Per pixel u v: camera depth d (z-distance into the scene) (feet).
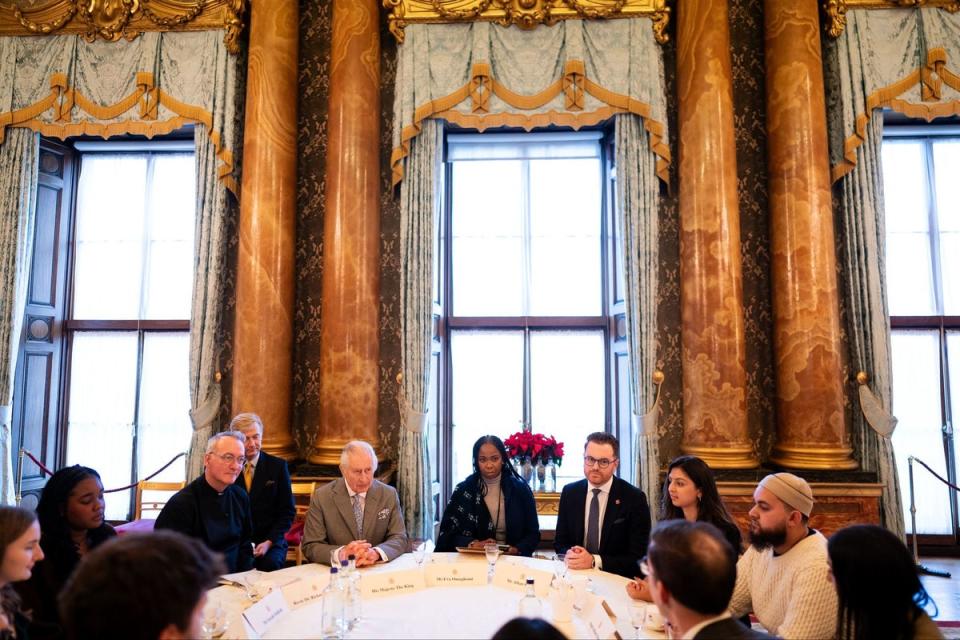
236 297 17.16
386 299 17.69
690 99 16.35
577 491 11.32
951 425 18.97
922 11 16.43
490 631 7.16
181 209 20.38
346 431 16.17
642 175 16.72
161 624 3.60
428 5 17.15
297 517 15.19
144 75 17.26
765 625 7.72
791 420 15.60
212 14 17.51
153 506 18.63
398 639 6.91
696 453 15.64
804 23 16.20
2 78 17.53
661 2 16.79
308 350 17.56
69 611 3.55
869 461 16.03
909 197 19.70
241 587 8.84
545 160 20.26
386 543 10.34
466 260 20.26
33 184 17.79
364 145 16.81
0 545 6.35
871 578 5.65
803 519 7.57
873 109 16.48
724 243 15.85
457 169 20.34
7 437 16.90
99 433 19.65
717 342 15.67
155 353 19.89
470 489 11.90
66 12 17.54
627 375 17.69
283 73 17.03
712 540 5.08
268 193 16.61
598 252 20.07
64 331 19.67
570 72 16.62
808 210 15.75
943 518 18.71
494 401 19.88
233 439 10.47
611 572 9.97
